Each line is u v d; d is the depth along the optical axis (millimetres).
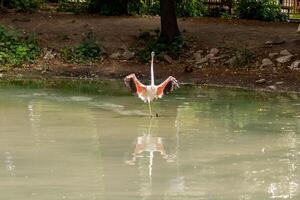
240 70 19266
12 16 25594
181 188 8219
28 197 7789
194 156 9812
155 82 18547
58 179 8539
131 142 10695
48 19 25078
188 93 16422
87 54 21359
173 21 21812
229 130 11680
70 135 11141
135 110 13703
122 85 17875
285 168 9188
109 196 7848
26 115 12930
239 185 8375
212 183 8461
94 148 10219
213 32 22828
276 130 11711
